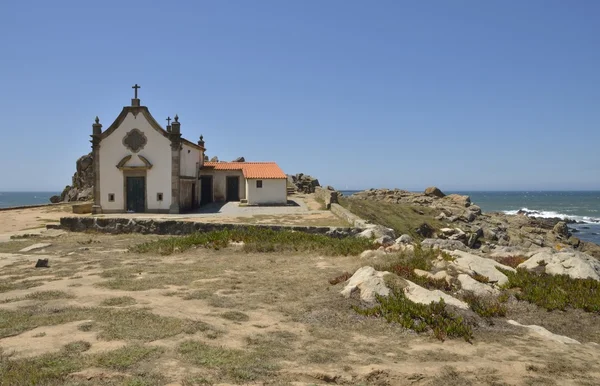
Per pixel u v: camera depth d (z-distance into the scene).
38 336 7.23
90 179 67.81
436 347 7.80
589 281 11.98
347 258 14.98
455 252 13.74
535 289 11.29
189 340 7.21
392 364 6.82
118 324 7.88
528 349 7.93
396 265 12.34
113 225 24.73
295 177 68.44
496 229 49.75
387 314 9.17
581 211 107.56
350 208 43.59
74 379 5.71
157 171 38.78
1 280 12.06
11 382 5.55
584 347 8.38
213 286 11.32
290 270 13.37
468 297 10.58
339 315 9.20
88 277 12.45
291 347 7.32
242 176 46.34
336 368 6.55
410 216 49.56
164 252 16.84
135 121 38.97
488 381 6.47
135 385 5.58
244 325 8.30
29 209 43.56
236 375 6.05
